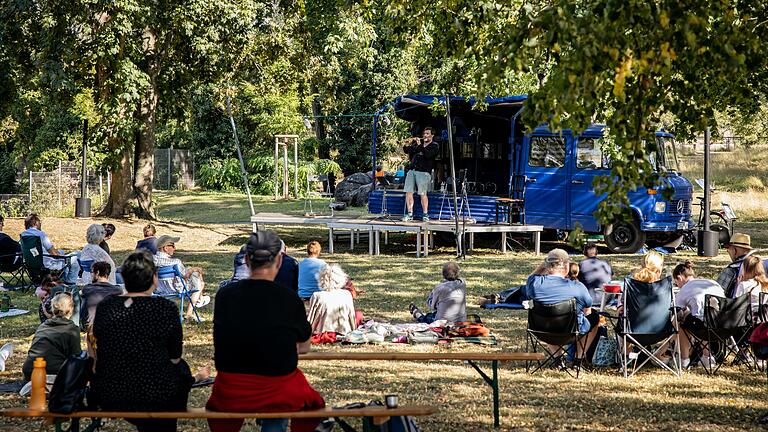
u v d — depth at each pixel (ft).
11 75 76.38
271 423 17.76
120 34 71.92
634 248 67.87
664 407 25.80
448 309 37.96
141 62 85.71
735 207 100.58
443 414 24.79
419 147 71.72
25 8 68.23
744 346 31.78
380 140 144.87
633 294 29.76
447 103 64.34
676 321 29.94
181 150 163.12
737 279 32.83
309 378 29.58
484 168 78.02
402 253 72.18
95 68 81.00
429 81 141.79
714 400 26.66
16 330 39.83
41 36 71.41
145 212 89.86
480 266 61.31
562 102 17.48
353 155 146.30
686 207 69.31
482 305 45.21
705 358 31.68
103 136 83.56
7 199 112.98
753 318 31.09
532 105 18.48
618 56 17.24
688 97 21.17
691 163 137.28
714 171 129.29
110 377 17.90
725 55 17.98
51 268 50.62
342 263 64.34
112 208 89.10
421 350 34.30
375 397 26.86
